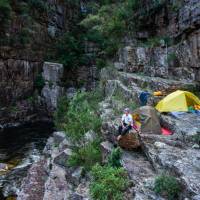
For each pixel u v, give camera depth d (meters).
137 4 27.97
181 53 19.50
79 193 9.22
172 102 13.33
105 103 18.05
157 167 8.31
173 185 7.20
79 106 17.92
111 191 7.76
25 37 32.75
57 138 17.05
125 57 24.84
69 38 40.25
